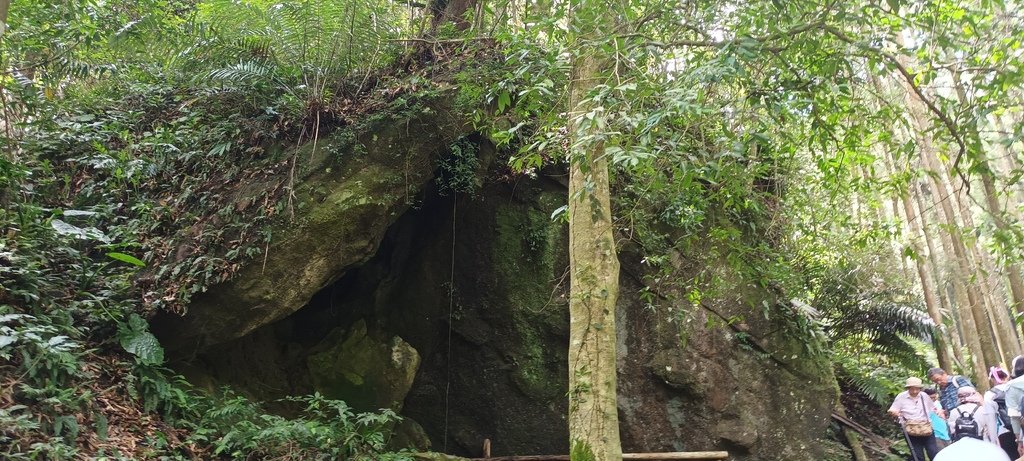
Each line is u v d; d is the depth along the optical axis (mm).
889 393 10617
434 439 7602
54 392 4133
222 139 6238
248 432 4965
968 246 4574
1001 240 4281
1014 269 9242
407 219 8234
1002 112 4262
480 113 6406
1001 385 6141
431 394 7719
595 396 4211
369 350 7160
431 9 7973
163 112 6914
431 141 6578
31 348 4254
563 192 8211
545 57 4746
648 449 7574
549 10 4969
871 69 4098
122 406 4648
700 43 4180
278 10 6289
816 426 8133
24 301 4703
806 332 8508
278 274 5652
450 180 7445
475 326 7820
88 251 5566
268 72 6359
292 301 5758
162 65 7297
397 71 7023
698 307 8039
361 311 7707
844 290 11633
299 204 5809
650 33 4660
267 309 5648
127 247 5574
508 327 7785
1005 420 6023
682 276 8008
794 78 4305
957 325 16750
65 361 4336
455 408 7684
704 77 3645
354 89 6750
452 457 6531
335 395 6855
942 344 11250
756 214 8531
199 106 6773
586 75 4762
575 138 4137
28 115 6277
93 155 6148
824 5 4059
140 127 6719
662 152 4391
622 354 7797
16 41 6121
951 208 9773
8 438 3670
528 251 7961
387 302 7941
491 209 8078
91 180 5996
